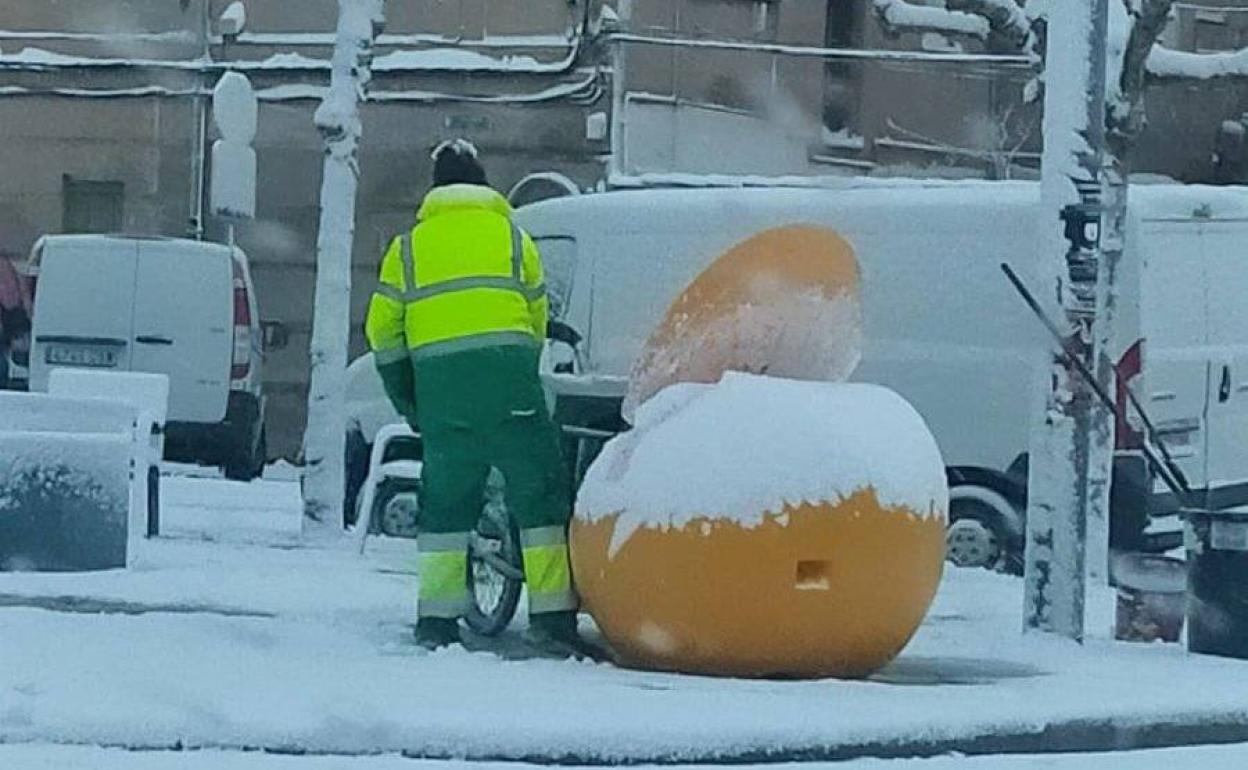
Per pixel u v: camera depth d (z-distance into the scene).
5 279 21.42
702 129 24.77
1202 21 28.27
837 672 7.99
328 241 14.65
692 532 7.77
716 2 24.95
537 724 6.57
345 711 6.68
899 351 14.54
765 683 7.77
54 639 8.20
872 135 26.17
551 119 24.62
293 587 10.72
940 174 26.44
